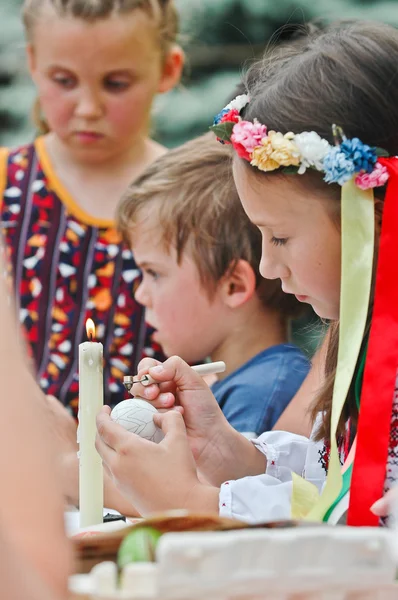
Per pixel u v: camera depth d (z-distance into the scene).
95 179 4.32
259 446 3.02
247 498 2.51
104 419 2.59
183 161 3.78
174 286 3.70
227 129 2.63
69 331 4.14
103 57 4.09
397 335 2.29
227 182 3.68
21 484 1.24
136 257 3.81
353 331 2.31
